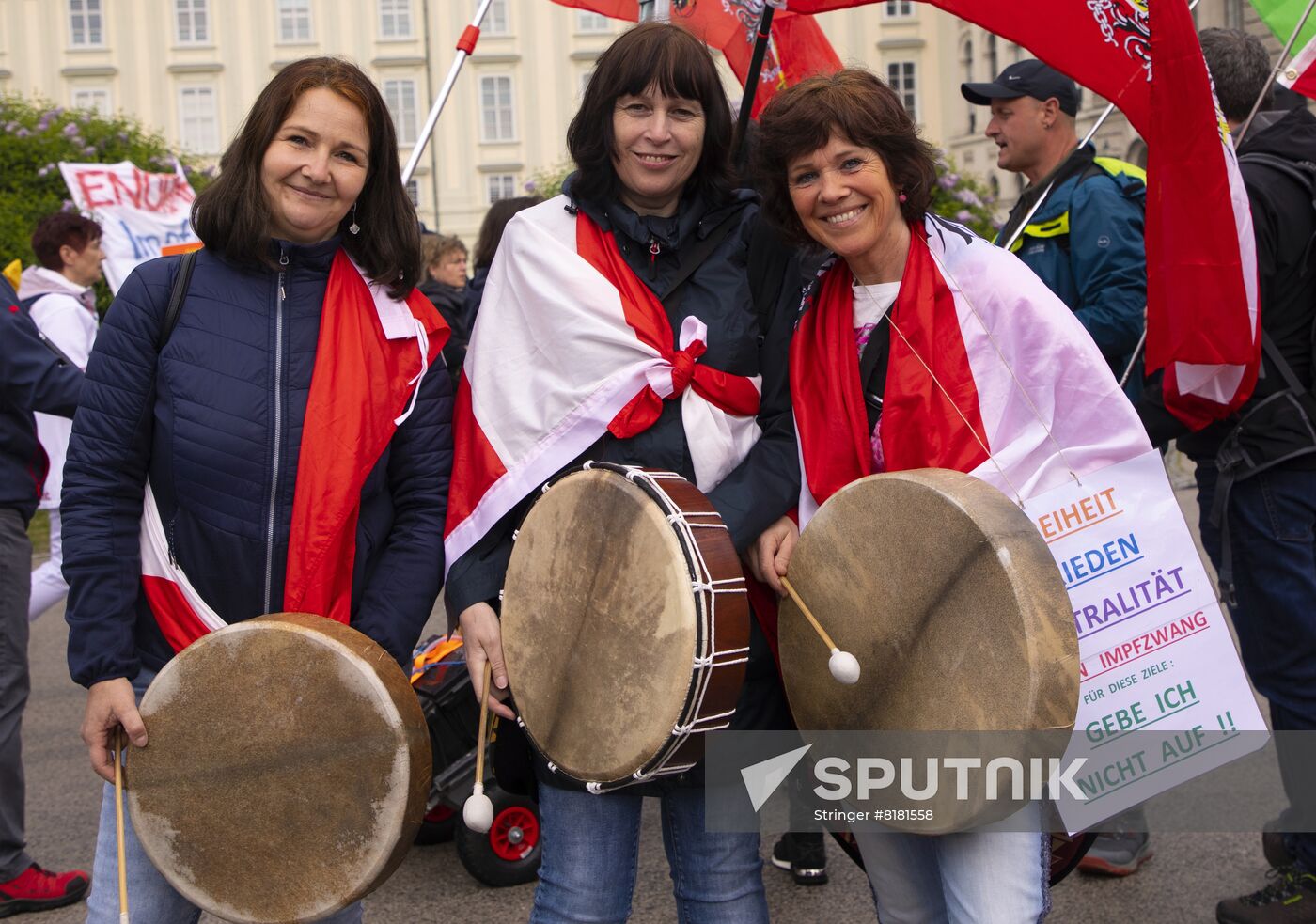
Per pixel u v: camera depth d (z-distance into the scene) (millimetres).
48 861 3807
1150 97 2451
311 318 2178
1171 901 3285
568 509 2117
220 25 35219
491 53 35344
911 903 2234
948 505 1923
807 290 2336
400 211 2264
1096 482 2094
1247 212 2492
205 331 2117
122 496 2133
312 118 2115
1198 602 2068
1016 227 3646
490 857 3516
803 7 2762
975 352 2170
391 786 1931
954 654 1919
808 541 2135
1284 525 2844
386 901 3479
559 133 35562
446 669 3584
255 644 1991
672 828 2281
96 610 2080
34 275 5531
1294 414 2799
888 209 2170
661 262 2316
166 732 2043
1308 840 2977
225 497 2098
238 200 2125
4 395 3344
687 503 2021
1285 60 2951
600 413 2219
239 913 2023
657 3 3562
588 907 2191
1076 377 2137
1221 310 2453
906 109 2180
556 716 2115
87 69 35188
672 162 2275
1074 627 1876
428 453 2299
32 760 4809
